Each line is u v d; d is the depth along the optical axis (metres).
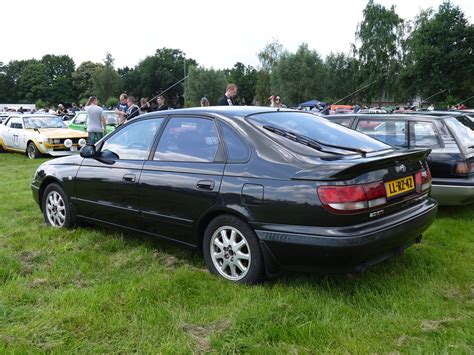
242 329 3.09
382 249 3.42
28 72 102.19
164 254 4.62
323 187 3.28
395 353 2.81
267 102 70.38
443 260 4.34
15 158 13.95
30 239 5.12
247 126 3.91
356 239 3.23
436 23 37.94
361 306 3.44
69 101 102.69
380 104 57.62
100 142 5.14
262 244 3.56
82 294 3.60
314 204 3.29
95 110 12.59
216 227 3.90
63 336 3.04
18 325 3.18
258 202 3.54
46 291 3.76
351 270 3.37
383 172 3.51
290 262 3.50
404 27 57.66
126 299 3.53
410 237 3.70
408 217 3.65
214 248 3.99
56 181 5.52
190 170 4.05
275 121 4.08
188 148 4.23
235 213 3.70
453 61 36.91
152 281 3.86
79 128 16.73
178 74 94.88
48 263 4.41
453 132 5.90
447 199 5.82
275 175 3.53
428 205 4.01
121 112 13.00
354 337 2.99
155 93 94.88
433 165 5.87
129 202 4.57
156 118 4.64
